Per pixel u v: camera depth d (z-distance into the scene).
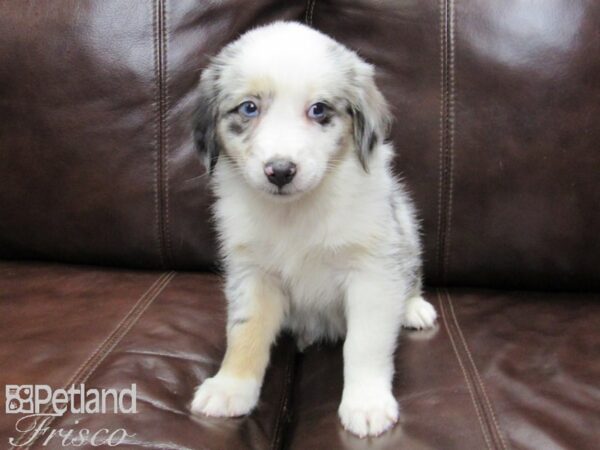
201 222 0.52
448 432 0.33
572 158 0.47
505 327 0.44
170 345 0.41
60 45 0.51
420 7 0.49
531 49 0.48
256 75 0.39
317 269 0.44
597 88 0.47
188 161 0.51
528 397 0.36
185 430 0.34
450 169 0.49
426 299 0.49
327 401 0.38
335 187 0.42
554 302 0.48
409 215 0.48
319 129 0.40
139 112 0.51
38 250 0.54
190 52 0.50
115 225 0.52
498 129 0.48
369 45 0.50
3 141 0.52
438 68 0.49
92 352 0.40
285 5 0.51
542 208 0.48
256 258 0.44
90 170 0.52
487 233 0.49
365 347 0.39
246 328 0.42
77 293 0.48
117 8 0.51
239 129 0.41
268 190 0.39
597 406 0.35
